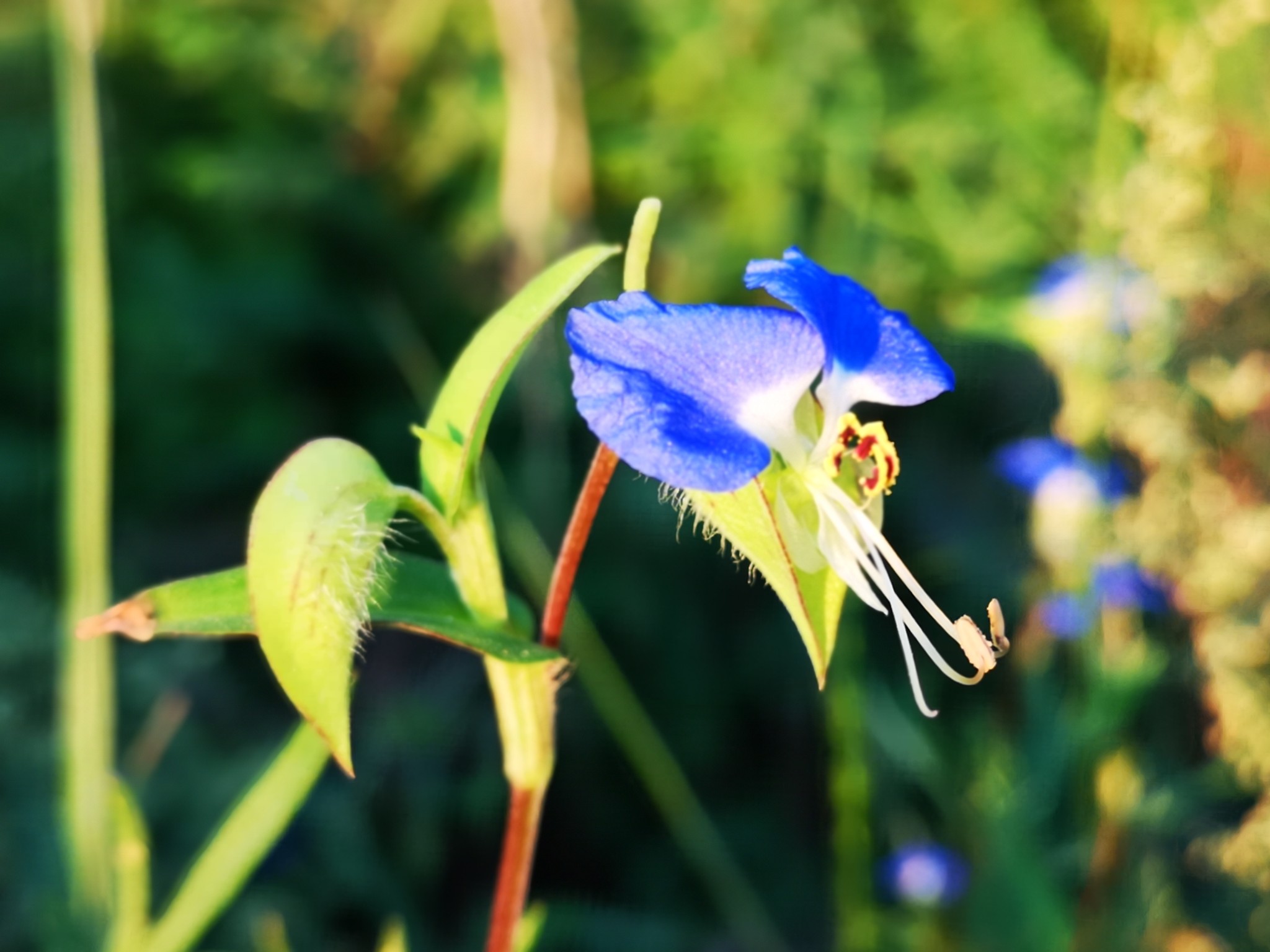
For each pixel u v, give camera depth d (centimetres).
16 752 22
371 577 11
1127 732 18
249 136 35
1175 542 17
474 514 12
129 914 12
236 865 12
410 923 24
